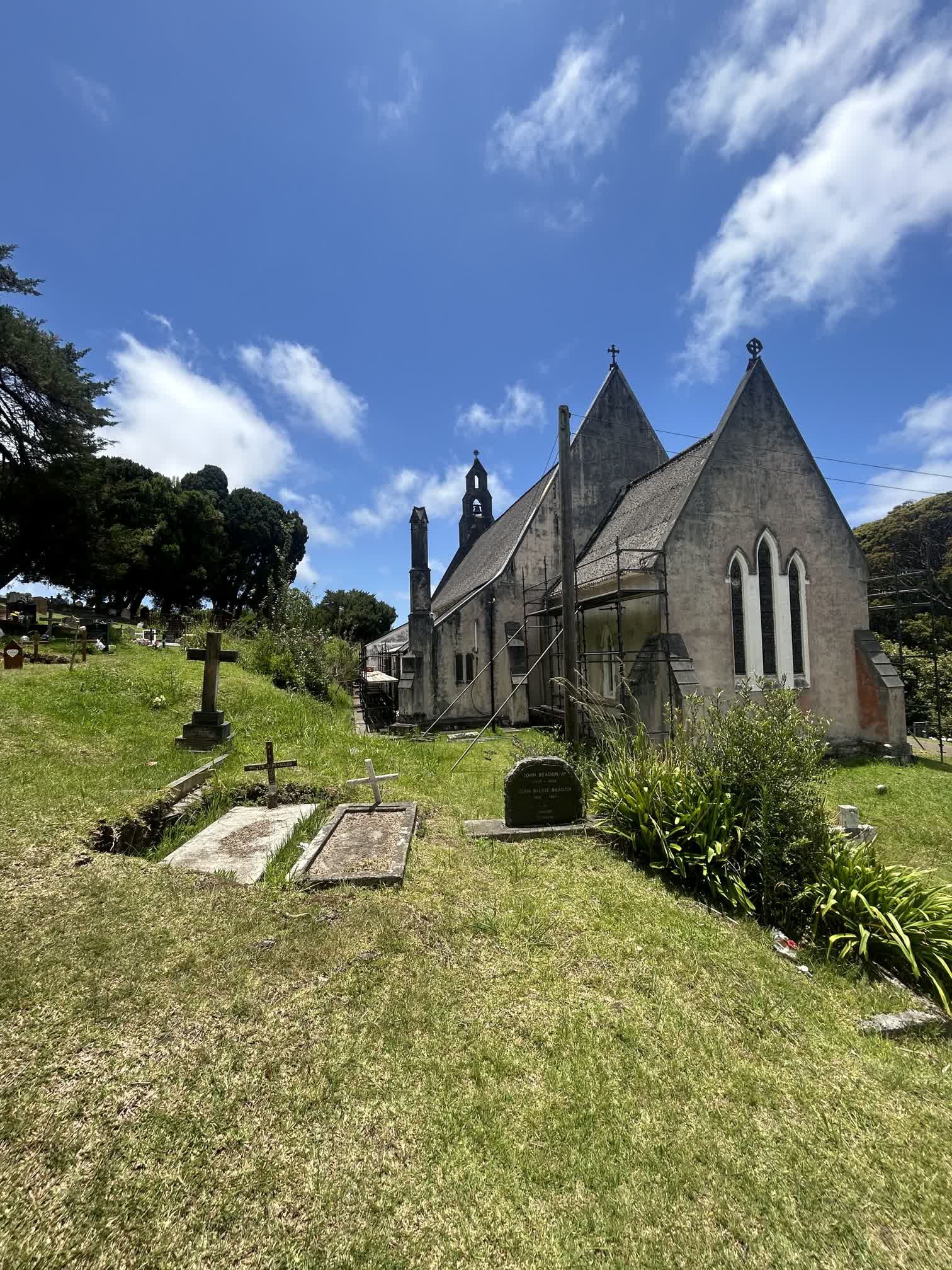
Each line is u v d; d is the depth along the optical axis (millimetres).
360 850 6445
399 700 19234
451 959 4520
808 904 6066
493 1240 2488
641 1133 3143
